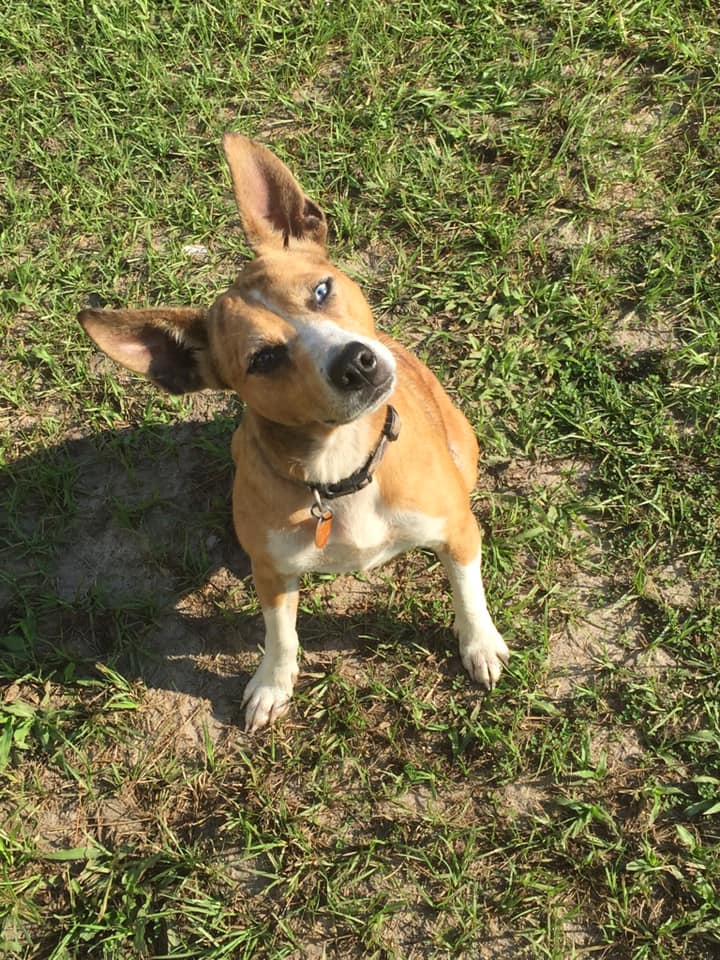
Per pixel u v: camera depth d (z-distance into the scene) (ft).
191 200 3.83
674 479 3.10
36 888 2.68
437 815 2.67
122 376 3.54
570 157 3.76
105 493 3.35
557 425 3.26
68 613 3.14
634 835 2.59
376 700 2.89
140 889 2.65
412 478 2.42
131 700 2.95
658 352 3.34
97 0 4.36
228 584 3.15
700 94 3.80
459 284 3.58
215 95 4.11
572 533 3.09
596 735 2.76
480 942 2.50
